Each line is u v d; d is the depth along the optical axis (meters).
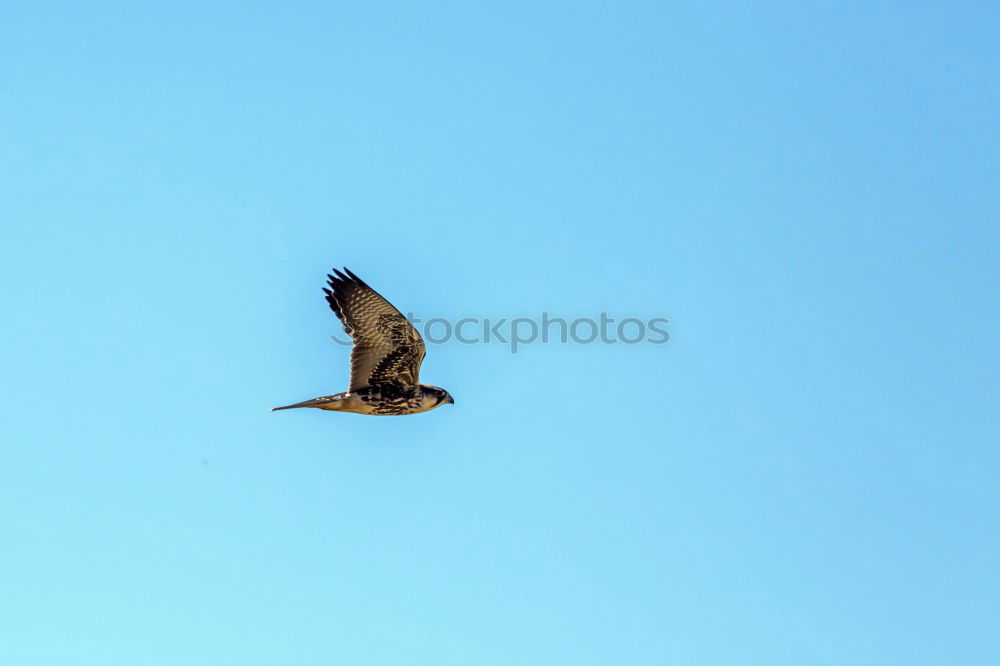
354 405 28.61
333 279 28.09
